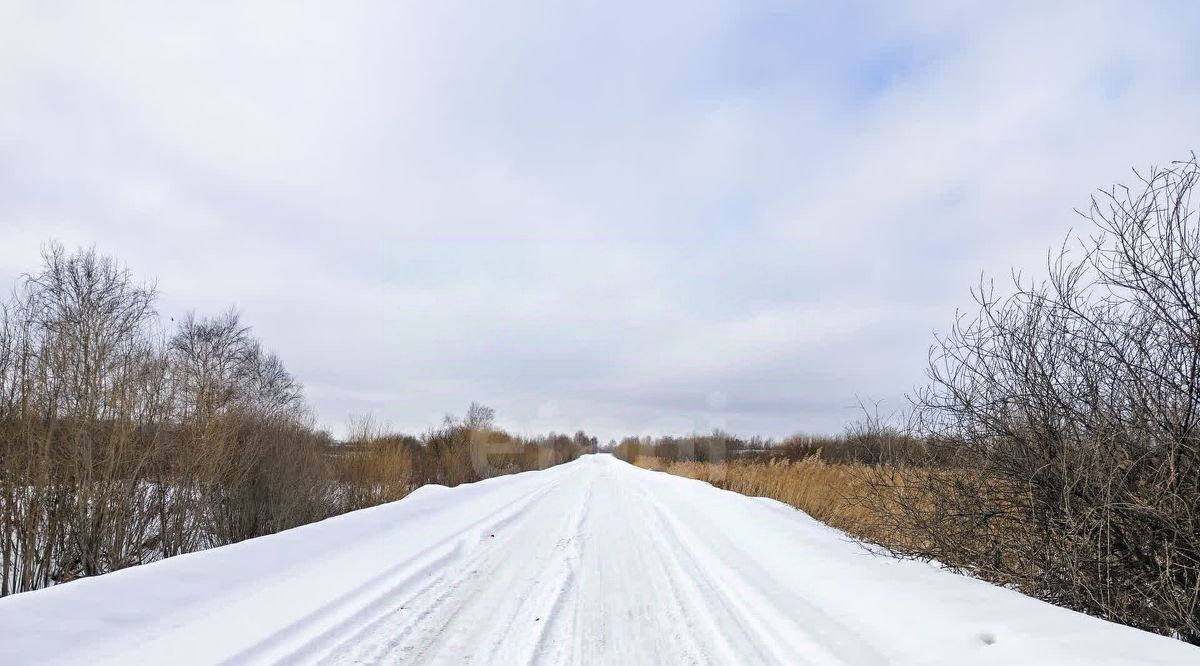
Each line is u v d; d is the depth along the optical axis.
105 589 5.03
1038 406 4.86
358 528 9.42
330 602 5.35
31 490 9.02
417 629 4.79
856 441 7.50
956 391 5.66
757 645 4.40
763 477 18.30
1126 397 4.39
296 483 15.67
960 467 5.76
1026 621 3.83
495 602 5.66
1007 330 5.22
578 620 5.09
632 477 28.98
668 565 7.43
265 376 38.03
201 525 13.01
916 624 4.20
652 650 4.34
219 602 5.19
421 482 29.92
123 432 10.36
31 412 9.22
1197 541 3.88
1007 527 5.29
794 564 6.65
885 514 6.59
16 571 8.73
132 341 11.01
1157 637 3.38
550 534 10.02
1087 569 4.57
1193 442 4.00
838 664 3.89
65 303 10.21
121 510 10.27
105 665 3.76
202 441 12.23
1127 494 4.19
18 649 3.82
